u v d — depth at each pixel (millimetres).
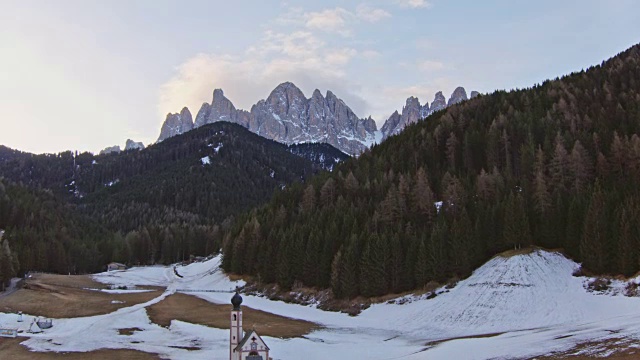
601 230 84812
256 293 127438
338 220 121250
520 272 88250
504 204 102000
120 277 181125
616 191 94188
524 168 124750
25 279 150500
